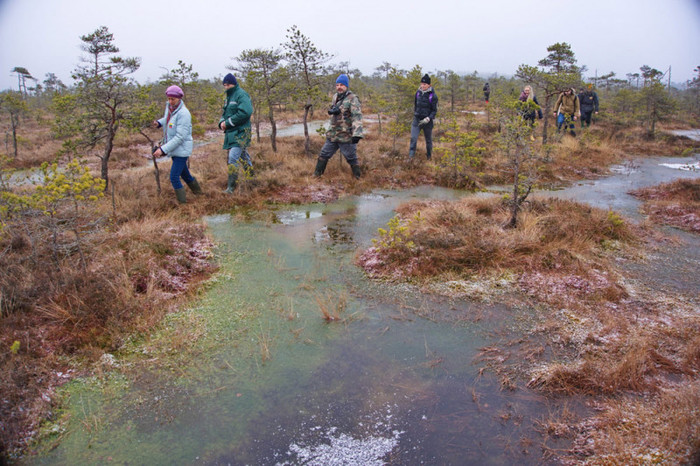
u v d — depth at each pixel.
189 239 5.08
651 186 8.30
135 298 3.83
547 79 11.72
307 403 2.78
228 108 7.00
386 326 3.64
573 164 10.42
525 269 4.53
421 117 9.55
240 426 2.61
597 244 5.23
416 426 2.59
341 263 4.82
